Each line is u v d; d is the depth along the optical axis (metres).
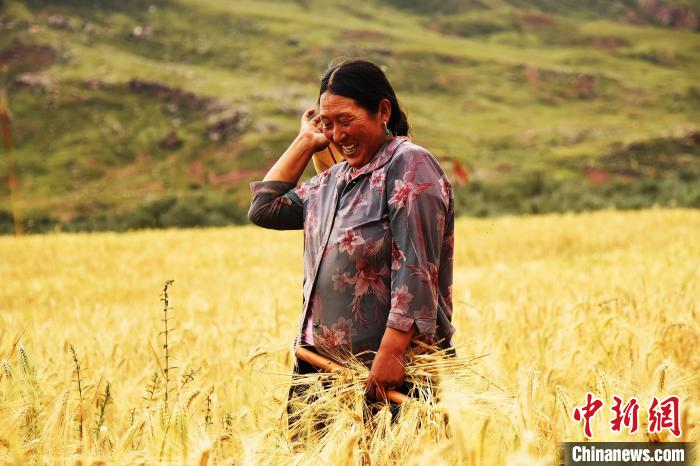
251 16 177.12
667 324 4.58
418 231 2.77
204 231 32.28
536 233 24.95
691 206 50.69
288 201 3.22
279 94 128.50
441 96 148.38
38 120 120.12
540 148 113.19
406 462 2.48
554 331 4.86
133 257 21.28
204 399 3.46
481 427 2.30
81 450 2.92
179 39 163.00
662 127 125.31
